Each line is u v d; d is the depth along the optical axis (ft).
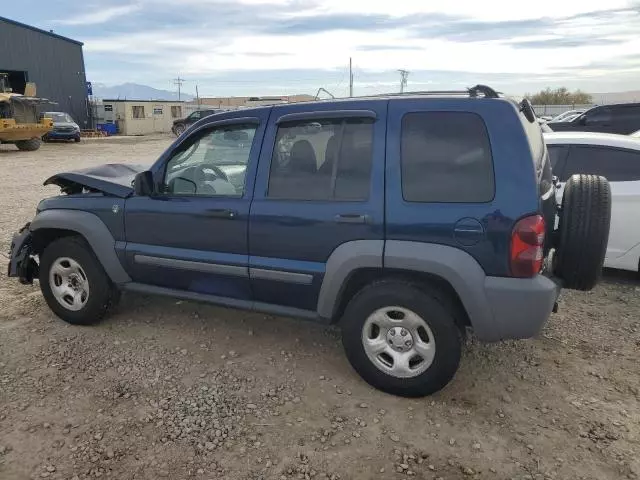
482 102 10.15
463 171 10.12
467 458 9.36
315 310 11.84
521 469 9.08
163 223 12.97
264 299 12.35
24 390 11.36
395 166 10.55
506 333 10.16
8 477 8.82
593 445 9.66
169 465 9.15
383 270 10.84
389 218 10.46
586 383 11.76
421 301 10.46
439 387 10.80
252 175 11.99
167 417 10.46
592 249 10.63
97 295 14.11
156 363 12.58
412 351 10.87
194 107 182.19
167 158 13.15
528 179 9.73
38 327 14.52
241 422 10.34
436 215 10.14
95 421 10.32
